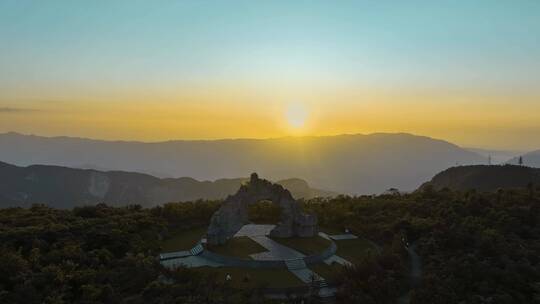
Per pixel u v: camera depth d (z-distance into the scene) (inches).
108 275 2689.5
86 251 3100.4
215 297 2501.2
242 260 3110.2
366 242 3878.0
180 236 3801.7
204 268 2994.6
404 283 3024.1
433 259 3321.9
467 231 3663.9
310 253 3304.6
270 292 2741.1
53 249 3038.9
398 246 3452.3
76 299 2506.2
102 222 3695.9
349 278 2901.1
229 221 3479.3
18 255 2819.9
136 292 2613.2
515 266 3073.3
